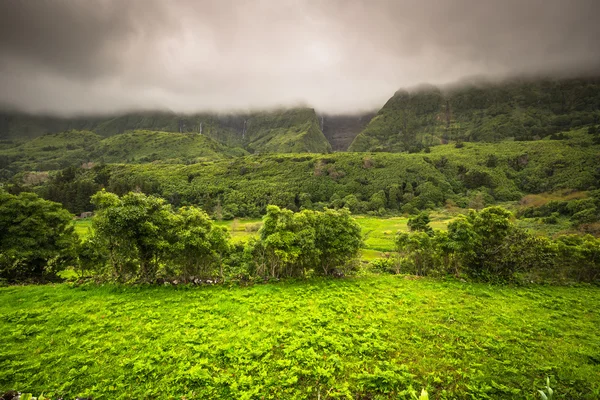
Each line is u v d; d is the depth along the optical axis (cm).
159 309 1845
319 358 1292
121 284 2319
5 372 1159
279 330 1562
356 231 2950
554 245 2927
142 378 1144
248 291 2267
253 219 11506
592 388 1138
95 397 1041
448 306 2038
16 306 1866
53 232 3070
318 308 1936
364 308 1955
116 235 2277
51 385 1106
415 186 15050
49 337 1467
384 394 1080
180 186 14138
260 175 16188
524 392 1098
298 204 13425
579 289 2725
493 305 2091
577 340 1547
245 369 1217
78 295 2064
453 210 12288
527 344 1480
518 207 10631
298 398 1052
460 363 1293
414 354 1362
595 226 6412
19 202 2947
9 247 2767
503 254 2812
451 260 3072
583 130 18750
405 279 2836
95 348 1358
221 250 2609
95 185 12556
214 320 1688
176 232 2466
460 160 16888
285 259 2528
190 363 1254
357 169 16425
